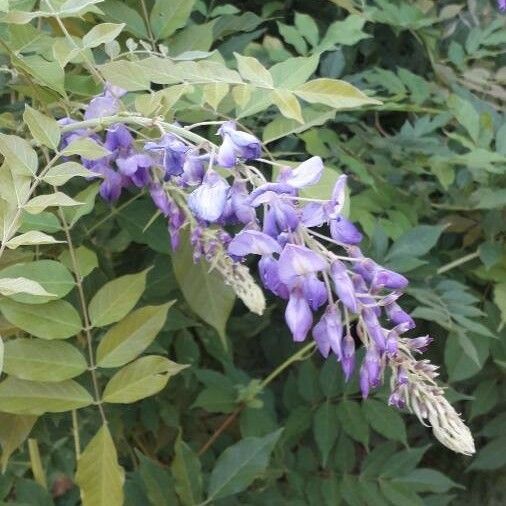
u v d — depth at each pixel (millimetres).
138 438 870
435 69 871
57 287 556
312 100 532
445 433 475
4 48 579
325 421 804
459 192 816
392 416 788
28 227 575
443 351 890
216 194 473
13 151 493
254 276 845
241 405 812
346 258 463
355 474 866
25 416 597
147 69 540
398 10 862
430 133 871
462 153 855
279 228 453
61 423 750
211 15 784
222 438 880
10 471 805
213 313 675
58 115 649
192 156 500
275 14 936
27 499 702
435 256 850
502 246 816
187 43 696
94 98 578
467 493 970
